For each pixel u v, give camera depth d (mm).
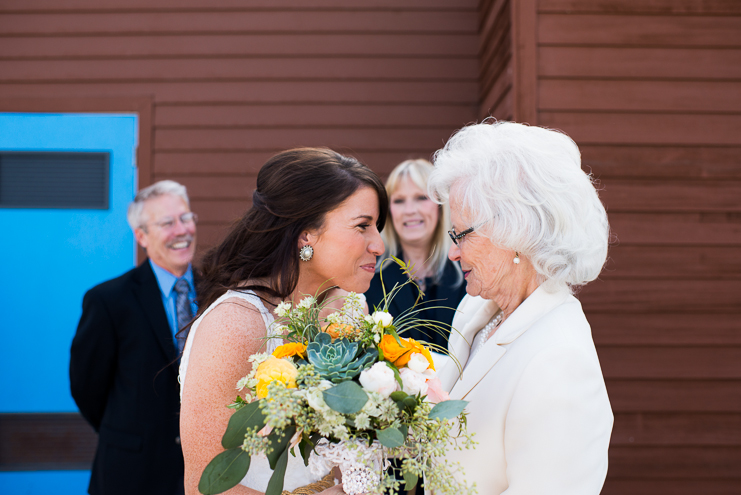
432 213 2369
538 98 2344
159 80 3402
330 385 897
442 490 930
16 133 3346
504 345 1098
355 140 3422
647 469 2316
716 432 2309
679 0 2340
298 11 3436
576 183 1064
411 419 946
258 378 895
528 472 945
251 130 3410
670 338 2324
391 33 3438
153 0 3414
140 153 3367
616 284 2334
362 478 954
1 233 3291
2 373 3236
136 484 2129
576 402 946
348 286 1269
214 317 1091
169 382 2209
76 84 3389
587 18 2346
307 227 1211
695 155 2332
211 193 3375
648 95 2340
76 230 3326
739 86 2334
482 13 3311
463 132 1189
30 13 3396
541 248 1057
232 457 897
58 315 3281
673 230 2334
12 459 3197
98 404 2254
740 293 2322
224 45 3420
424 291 2309
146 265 2385
